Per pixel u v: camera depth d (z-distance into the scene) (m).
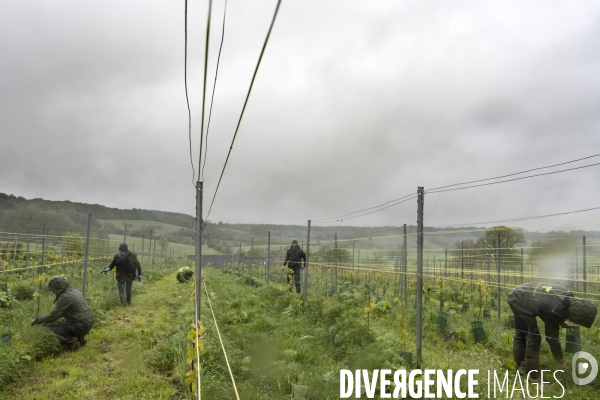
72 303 6.55
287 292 12.25
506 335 7.11
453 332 7.72
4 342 5.59
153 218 71.88
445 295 11.88
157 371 5.49
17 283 11.79
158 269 29.58
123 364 5.82
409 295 11.90
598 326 7.79
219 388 4.59
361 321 7.84
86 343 6.84
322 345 6.86
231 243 48.59
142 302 11.80
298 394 4.52
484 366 5.38
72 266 18.28
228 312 9.32
